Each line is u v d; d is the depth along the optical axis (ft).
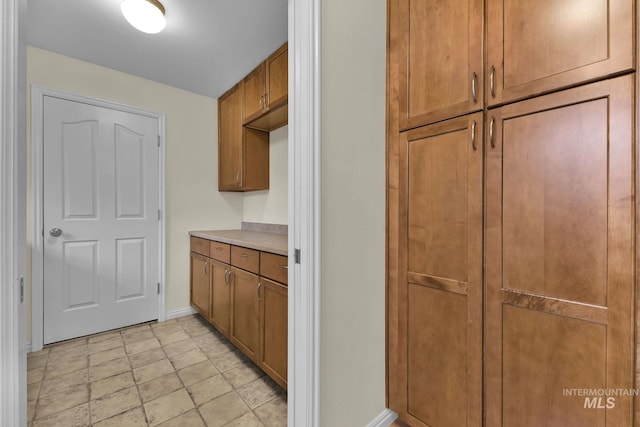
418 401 4.03
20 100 1.97
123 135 7.85
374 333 4.21
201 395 5.24
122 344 7.07
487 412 3.39
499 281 3.29
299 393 3.38
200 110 9.34
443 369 3.76
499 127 3.25
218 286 7.36
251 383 5.61
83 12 5.46
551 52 2.89
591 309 2.72
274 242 6.12
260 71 7.36
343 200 3.71
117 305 7.82
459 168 3.59
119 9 5.37
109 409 4.84
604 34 2.61
